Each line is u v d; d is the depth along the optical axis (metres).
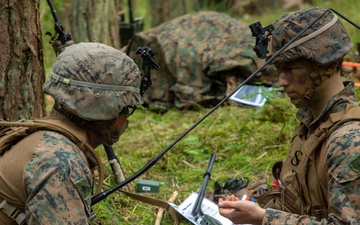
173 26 6.28
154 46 6.13
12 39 3.54
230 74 5.78
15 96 3.60
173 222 3.65
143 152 4.72
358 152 2.21
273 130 4.86
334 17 2.43
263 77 5.64
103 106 2.29
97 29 5.70
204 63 5.82
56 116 2.39
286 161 2.69
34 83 3.65
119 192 3.92
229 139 4.81
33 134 2.30
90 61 2.29
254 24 2.60
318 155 2.46
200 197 3.56
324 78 2.41
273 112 5.07
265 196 2.81
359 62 5.90
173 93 5.97
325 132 2.39
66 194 2.16
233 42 5.95
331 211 2.28
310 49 2.35
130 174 4.35
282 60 2.40
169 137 5.05
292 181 2.60
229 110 5.52
